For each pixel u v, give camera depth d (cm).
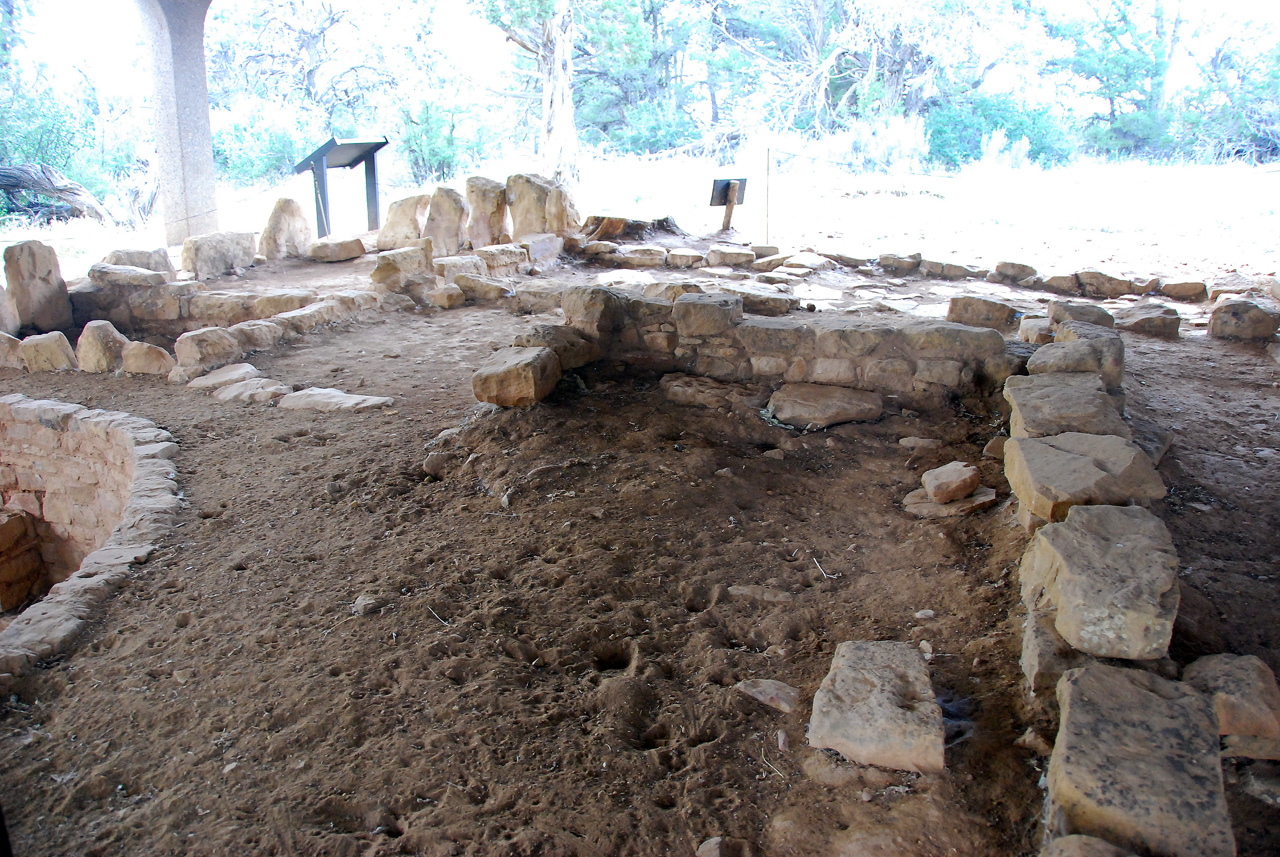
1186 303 828
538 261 1041
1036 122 2466
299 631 324
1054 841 192
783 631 311
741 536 378
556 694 283
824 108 2577
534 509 403
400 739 263
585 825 229
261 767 256
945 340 492
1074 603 247
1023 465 325
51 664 322
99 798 252
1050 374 412
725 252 1038
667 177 1958
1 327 783
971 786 229
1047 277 911
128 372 690
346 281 962
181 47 1245
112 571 378
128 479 540
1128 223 1259
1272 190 1411
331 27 2450
